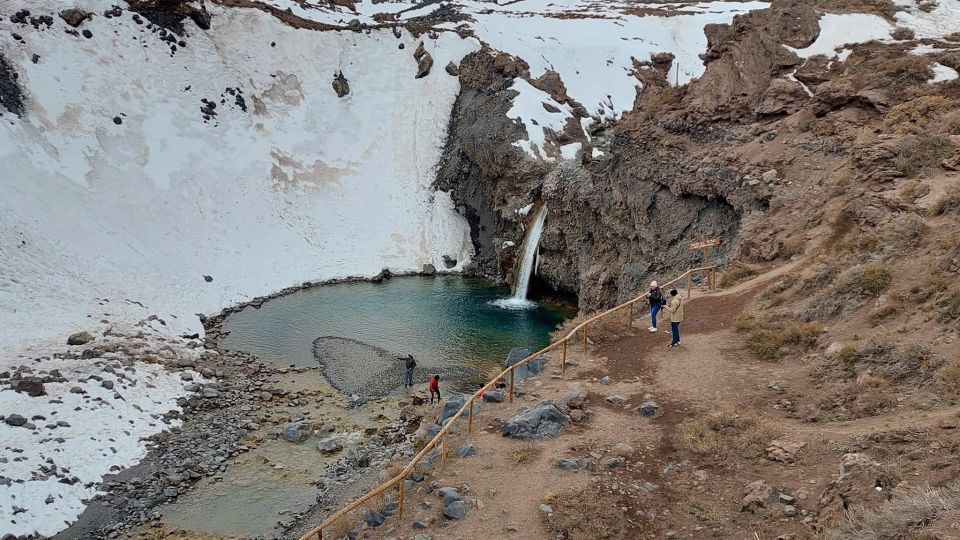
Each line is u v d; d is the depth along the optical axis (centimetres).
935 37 3462
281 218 5550
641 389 1841
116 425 2570
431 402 2933
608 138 5859
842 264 2175
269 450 2530
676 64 7069
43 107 4891
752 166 3081
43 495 2108
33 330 3272
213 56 6116
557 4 9006
